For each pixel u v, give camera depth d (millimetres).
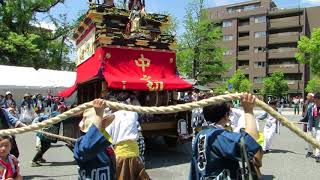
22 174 8641
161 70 11430
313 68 44656
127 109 2859
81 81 12734
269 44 75312
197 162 3186
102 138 3090
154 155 11281
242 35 77812
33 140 15156
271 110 2719
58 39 37188
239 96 2775
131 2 11922
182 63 37688
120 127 5777
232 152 2896
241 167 3002
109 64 10734
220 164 3025
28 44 31000
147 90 10922
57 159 10570
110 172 3473
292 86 72562
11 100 18328
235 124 7227
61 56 36719
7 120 6328
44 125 3070
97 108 3014
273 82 62812
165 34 11953
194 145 3260
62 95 15211
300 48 44781
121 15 11594
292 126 2615
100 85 11609
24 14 33500
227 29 78062
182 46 37562
